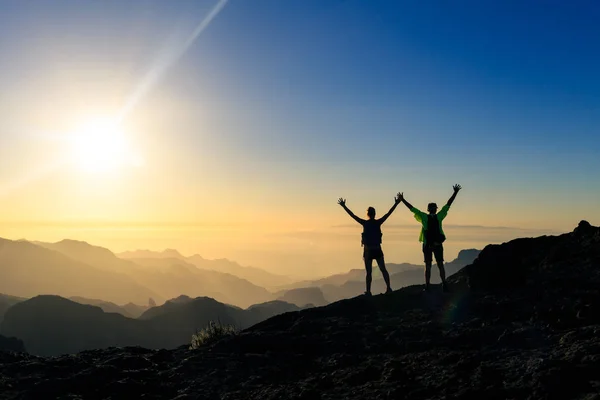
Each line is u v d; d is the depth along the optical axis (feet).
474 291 39.42
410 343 29.89
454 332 30.58
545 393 19.72
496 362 24.56
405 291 43.27
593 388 19.42
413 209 42.91
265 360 31.19
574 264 39.32
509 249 45.62
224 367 30.45
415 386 23.43
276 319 41.81
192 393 26.71
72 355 35.29
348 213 45.29
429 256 42.09
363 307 40.83
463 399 20.85
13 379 28.19
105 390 27.04
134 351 37.29
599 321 28.07
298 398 23.99
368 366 27.20
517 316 31.50
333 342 33.14
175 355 35.76
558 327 28.27
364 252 44.57
